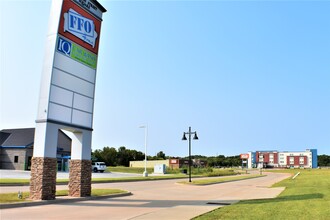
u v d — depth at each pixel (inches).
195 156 6176.2
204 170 2960.1
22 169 2119.8
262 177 2391.7
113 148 5221.5
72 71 740.0
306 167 6520.7
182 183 1424.7
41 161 652.7
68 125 714.2
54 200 655.1
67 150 2340.1
